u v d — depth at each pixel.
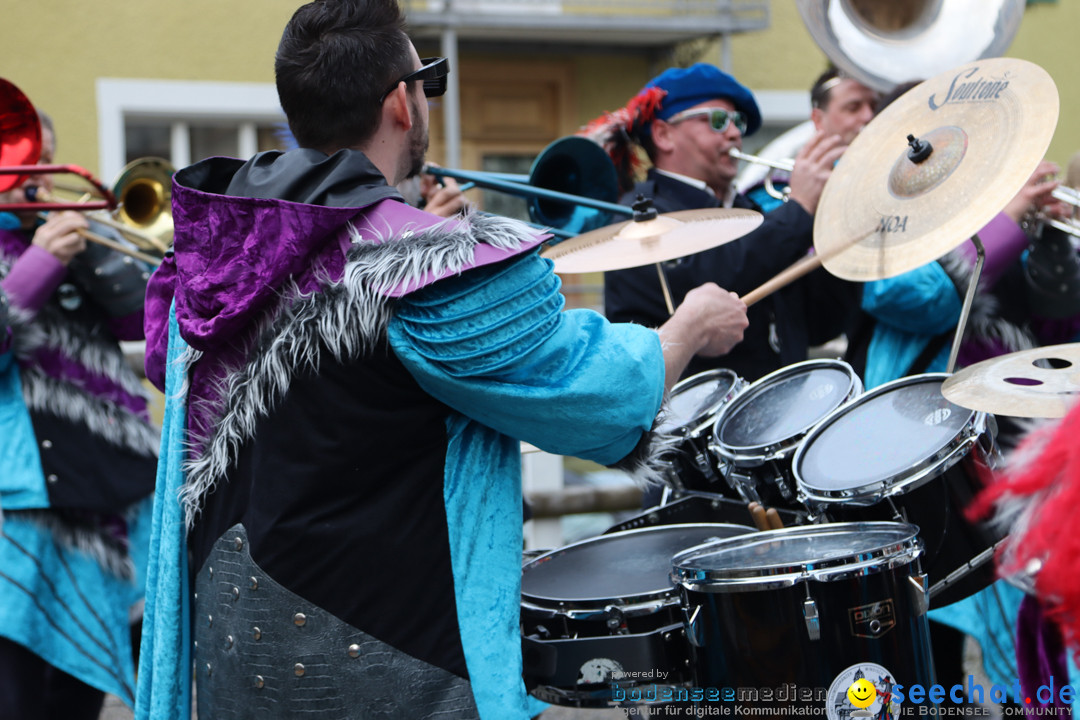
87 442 8.31
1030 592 5.45
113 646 8.17
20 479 8.01
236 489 4.57
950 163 6.15
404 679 4.30
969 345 8.24
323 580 4.35
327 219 4.37
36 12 20.09
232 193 4.69
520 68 24.39
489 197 13.92
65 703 8.30
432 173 8.62
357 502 4.39
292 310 4.40
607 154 9.22
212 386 4.68
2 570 7.88
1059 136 23.97
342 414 4.36
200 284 4.50
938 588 5.57
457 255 4.23
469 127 24.20
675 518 7.00
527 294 4.33
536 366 4.31
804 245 8.27
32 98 20.12
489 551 4.46
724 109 9.50
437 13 23.02
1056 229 8.23
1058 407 4.72
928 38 9.40
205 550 4.71
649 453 4.66
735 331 5.13
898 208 6.28
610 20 23.72
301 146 4.83
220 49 20.98
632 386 4.44
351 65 4.65
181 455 4.80
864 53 9.23
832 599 4.92
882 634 4.96
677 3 24.30
